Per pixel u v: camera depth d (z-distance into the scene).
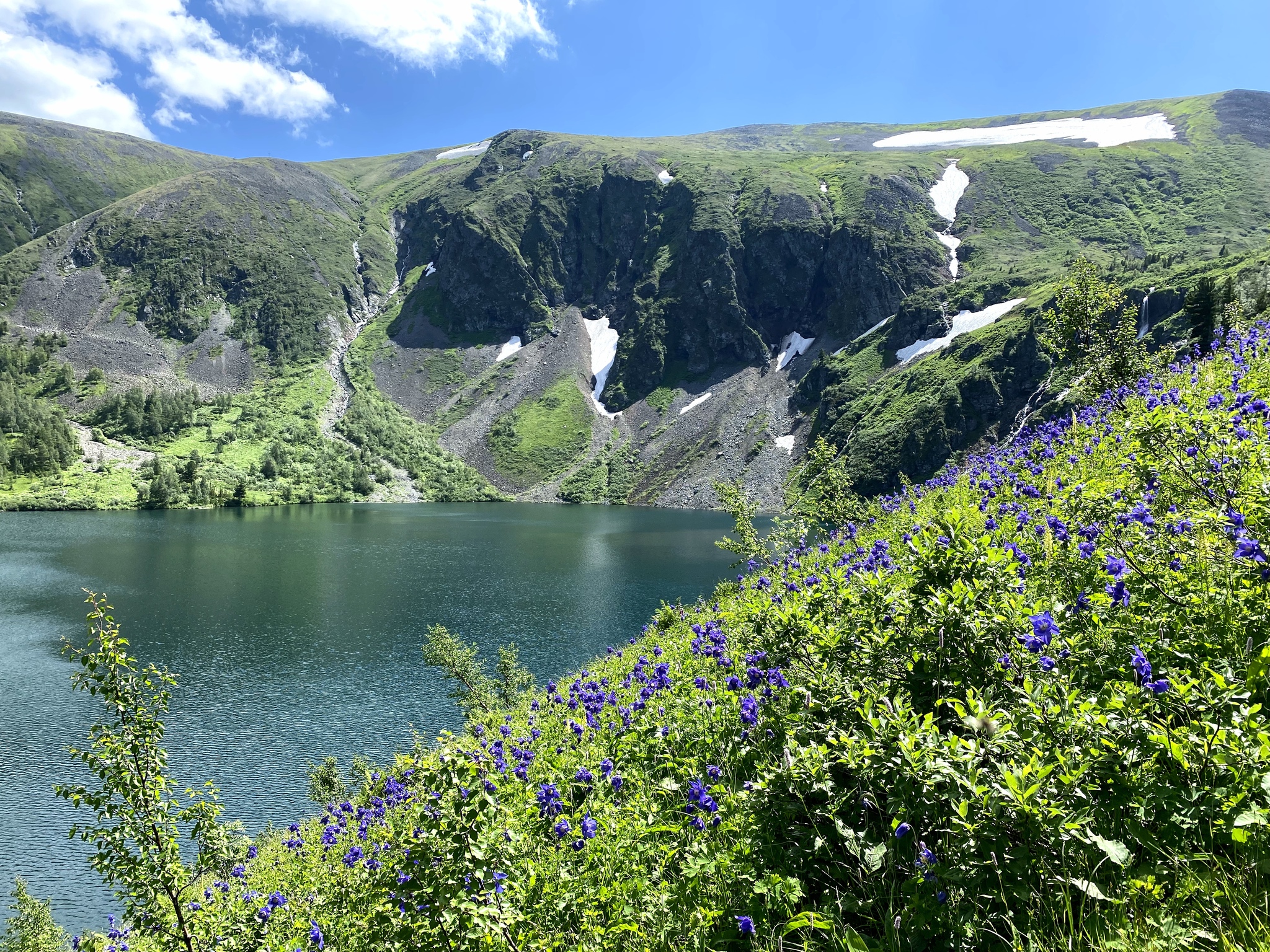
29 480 187.75
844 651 5.44
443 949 4.59
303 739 47.97
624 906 4.73
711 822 5.00
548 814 6.38
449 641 42.59
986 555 5.07
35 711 52.34
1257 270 110.50
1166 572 4.80
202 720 50.81
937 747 3.59
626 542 130.50
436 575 98.75
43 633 69.44
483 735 15.62
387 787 11.64
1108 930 2.83
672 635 19.14
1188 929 2.71
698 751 6.66
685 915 4.28
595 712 10.04
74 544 122.50
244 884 11.95
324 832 14.12
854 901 3.65
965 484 15.23
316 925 8.30
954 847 3.36
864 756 3.89
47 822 39.31
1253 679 3.58
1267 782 2.77
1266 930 2.52
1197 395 9.77
